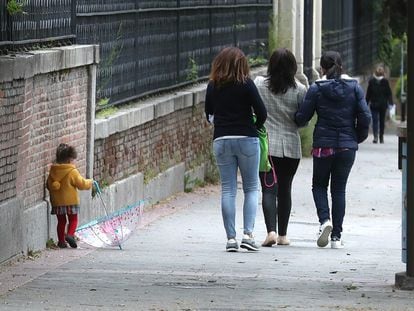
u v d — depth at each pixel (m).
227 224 30.41
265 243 32.12
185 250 30.61
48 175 30.47
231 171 30.30
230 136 29.92
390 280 24.84
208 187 48.94
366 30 105.12
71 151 30.61
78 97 32.97
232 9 55.53
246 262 27.98
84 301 21.47
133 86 40.53
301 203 45.66
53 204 30.41
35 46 30.62
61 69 31.05
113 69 38.06
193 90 47.25
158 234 34.56
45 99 30.20
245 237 30.47
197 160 48.41
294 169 32.03
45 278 24.47
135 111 38.78
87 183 30.80
